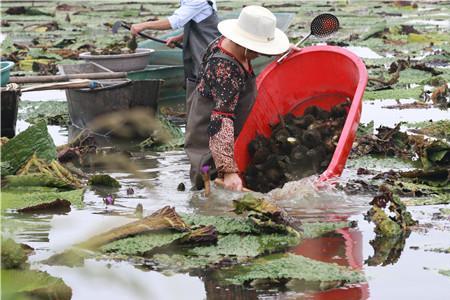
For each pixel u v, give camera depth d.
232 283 6.58
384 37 25.28
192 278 6.68
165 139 12.12
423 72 18.39
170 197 9.09
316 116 10.39
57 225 8.00
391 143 11.16
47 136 9.78
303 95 10.54
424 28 28.09
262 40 8.88
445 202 8.83
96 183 9.59
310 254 7.27
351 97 10.41
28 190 9.19
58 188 9.35
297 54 10.32
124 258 7.05
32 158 9.59
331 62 10.34
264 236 7.62
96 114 12.53
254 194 8.87
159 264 6.96
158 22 13.59
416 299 6.35
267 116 10.23
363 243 7.57
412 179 9.56
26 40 25.50
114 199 8.98
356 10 36.44
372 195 9.06
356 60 10.10
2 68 12.19
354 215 8.42
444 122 12.88
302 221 8.23
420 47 23.50
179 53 16.44
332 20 10.30
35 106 15.14
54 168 9.52
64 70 14.01
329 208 8.66
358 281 6.66
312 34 10.38
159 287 6.51
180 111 14.86
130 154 11.38
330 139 9.95
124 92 12.41
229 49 9.03
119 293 6.46
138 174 10.07
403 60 18.78
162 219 7.48
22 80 12.62
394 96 15.55
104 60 14.65
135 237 7.35
